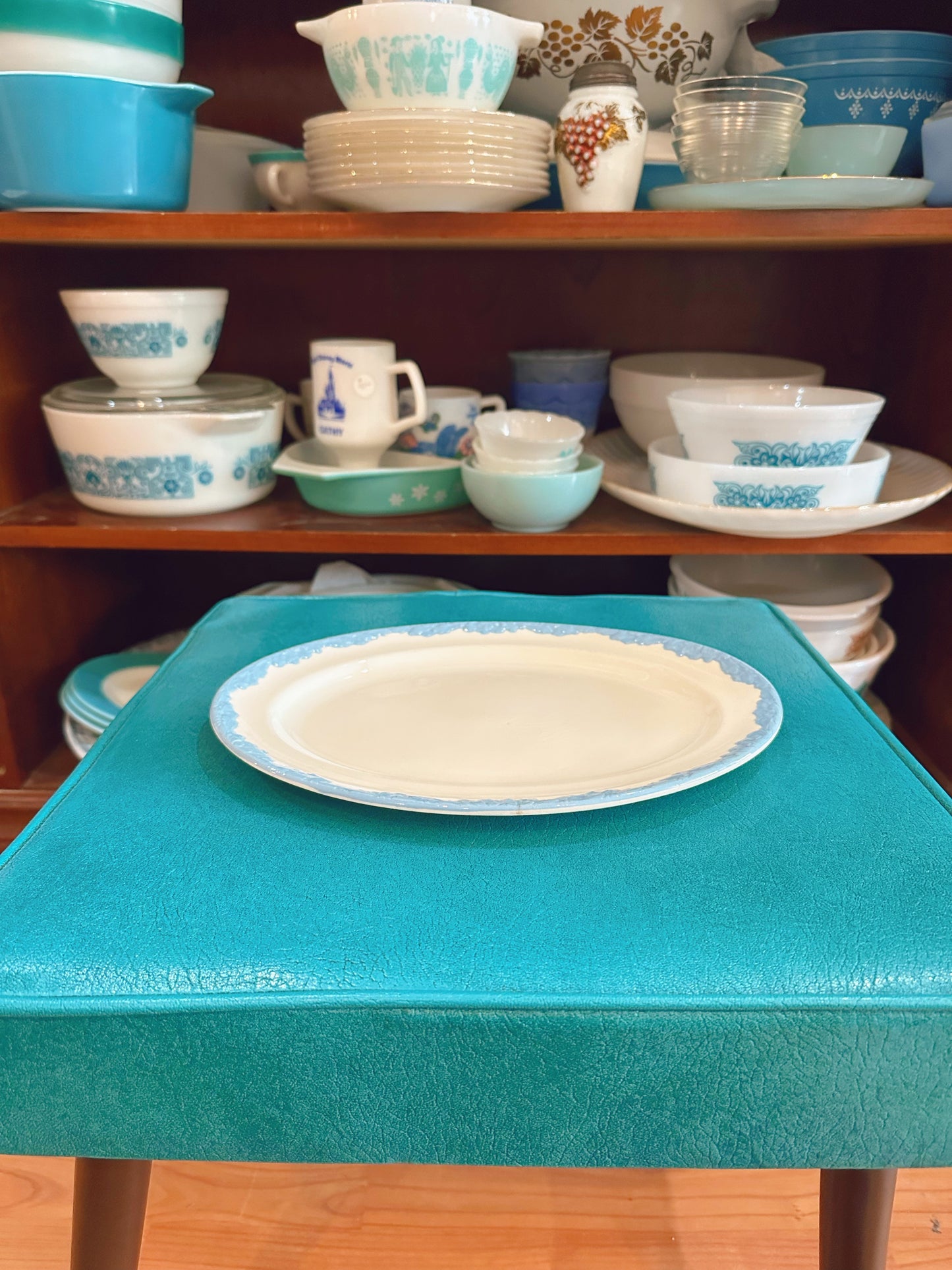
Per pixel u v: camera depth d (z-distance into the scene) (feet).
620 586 3.94
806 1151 1.16
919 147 2.79
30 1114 1.15
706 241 2.76
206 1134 1.16
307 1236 1.96
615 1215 2.00
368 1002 1.09
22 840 1.36
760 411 2.51
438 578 3.85
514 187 2.40
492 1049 1.10
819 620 2.81
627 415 3.23
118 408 2.74
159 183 2.49
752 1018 1.09
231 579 3.98
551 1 2.69
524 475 2.64
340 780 1.44
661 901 1.22
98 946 1.15
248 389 3.00
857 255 3.44
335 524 2.85
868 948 1.14
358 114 2.28
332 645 1.99
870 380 3.59
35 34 2.28
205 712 1.79
